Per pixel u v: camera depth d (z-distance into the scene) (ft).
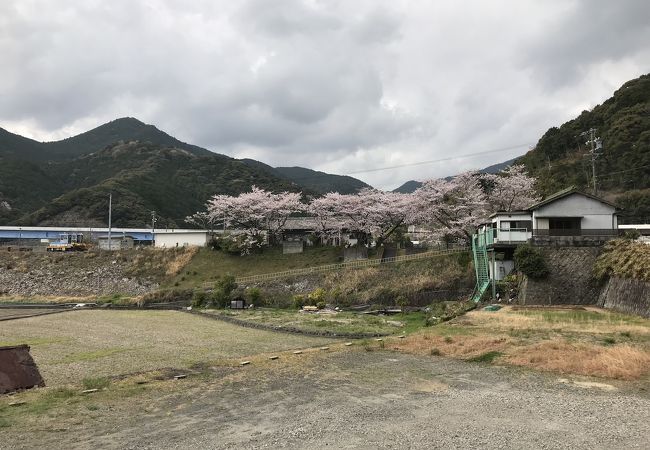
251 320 114.62
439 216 167.43
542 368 51.06
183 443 30.68
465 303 115.34
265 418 36.11
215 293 150.00
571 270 103.86
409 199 178.19
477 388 44.21
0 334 95.45
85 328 105.29
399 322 108.47
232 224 213.46
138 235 288.92
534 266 104.27
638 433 30.89
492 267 118.11
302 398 42.04
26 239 283.18
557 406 37.47
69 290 189.47
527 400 39.50
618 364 49.19
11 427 34.78
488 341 63.87
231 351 74.74
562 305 100.42
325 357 62.44
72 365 64.08
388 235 195.21
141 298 165.89
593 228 113.09
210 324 113.39
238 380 50.14
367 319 113.19
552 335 65.72
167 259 203.92
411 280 145.48
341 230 204.74
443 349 62.75
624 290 88.94
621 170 222.28
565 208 113.80
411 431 32.04
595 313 85.20
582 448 28.35
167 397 43.32
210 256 204.03
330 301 146.82
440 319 95.66
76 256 213.46
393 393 43.14
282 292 161.07
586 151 253.85
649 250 86.89
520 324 75.15
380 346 68.69
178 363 64.23
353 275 158.92
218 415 37.27
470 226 154.51
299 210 208.03
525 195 158.61
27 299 178.70
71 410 39.19
